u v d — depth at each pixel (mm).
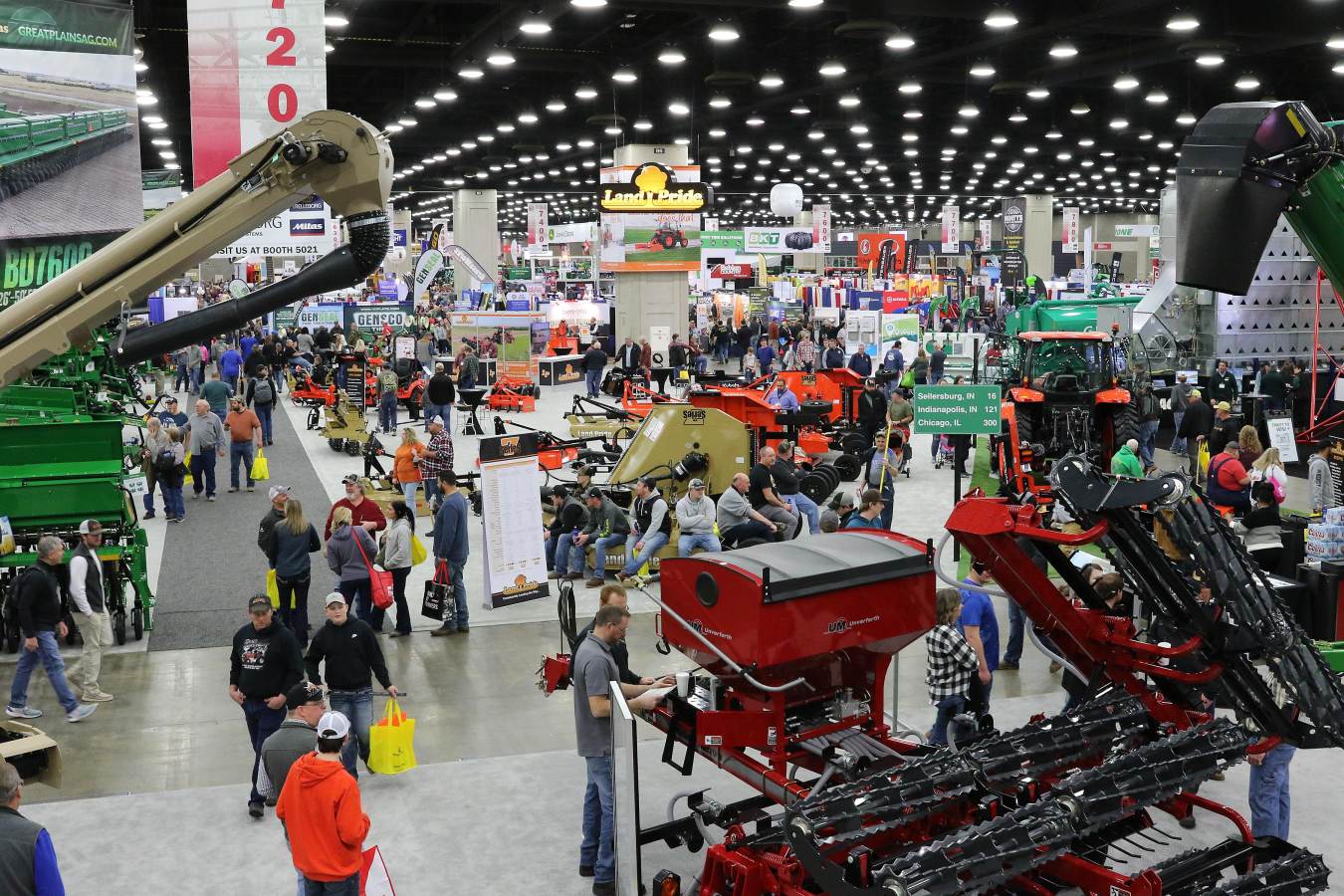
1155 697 7391
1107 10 21359
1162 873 6652
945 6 20969
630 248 36812
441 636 13523
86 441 13633
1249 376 28156
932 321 43688
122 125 14398
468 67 26844
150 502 19578
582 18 27578
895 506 20000
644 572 15062
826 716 7746
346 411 26062
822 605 7254
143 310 38188
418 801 9180
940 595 8875
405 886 7844
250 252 14695
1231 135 6551
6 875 5367
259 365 28000
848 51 29484
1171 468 23672
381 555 13570
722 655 7305
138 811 9062
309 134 7289
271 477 23391
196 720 11055
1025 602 7344
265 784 8492
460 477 19219
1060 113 38625
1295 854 6828
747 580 7086
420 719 11031
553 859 8234
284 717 8883
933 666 8844
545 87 36531
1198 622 6684
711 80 27078
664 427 17031
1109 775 6500
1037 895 6562
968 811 6824
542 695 11641
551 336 46219
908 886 5605
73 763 10070
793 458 20031
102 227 14398
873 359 36406
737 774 7457
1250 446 16688
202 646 13148
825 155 49219
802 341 35750
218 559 16984
